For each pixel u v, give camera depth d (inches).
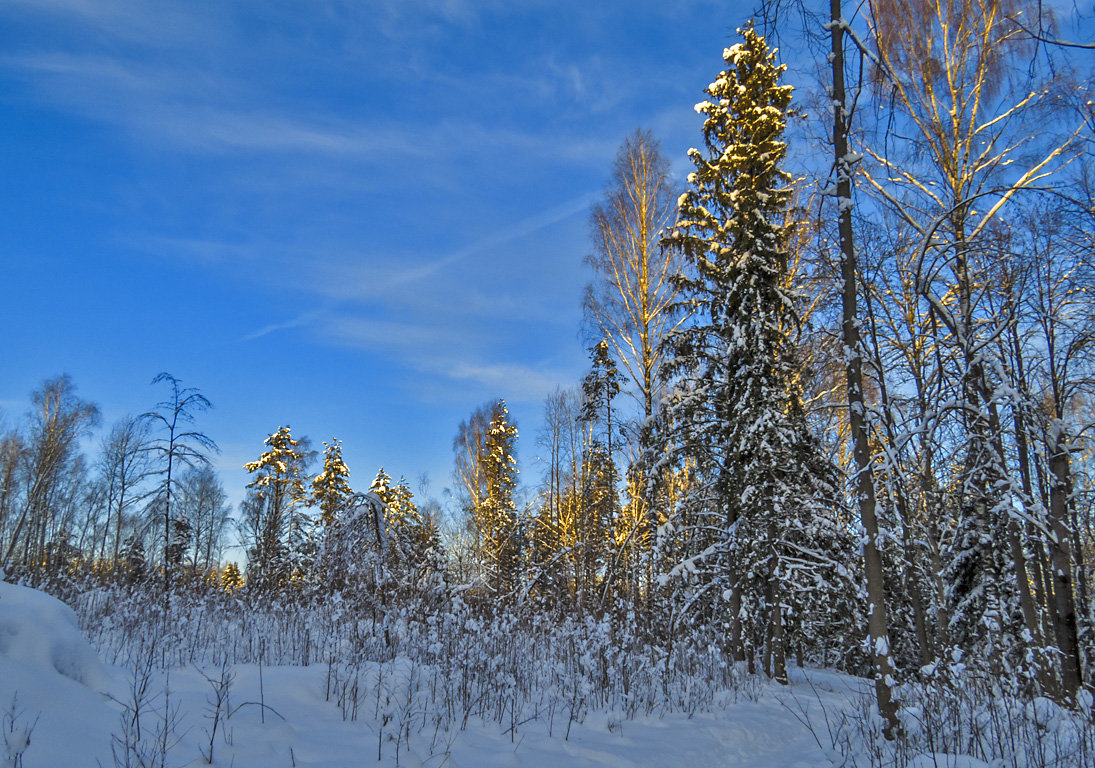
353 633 323.0
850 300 363.9
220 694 216.5
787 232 557.6
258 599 500.4
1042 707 307.9
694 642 486.3
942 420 415.5
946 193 472.7
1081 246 412.8
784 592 538.9
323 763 189.5
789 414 549.3
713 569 569.3
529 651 414.6
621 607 489.7
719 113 598.2
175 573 543.5
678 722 335.9
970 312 430.3
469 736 248.8
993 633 467.2
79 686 182.2
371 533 396.2
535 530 1016.9
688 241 607.8
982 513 477.4
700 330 597.6
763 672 551.8
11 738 141.9
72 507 1334.9
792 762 289.0
